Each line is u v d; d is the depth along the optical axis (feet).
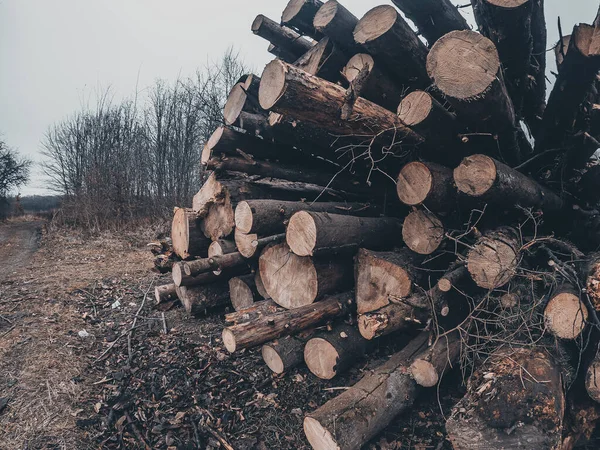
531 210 10.94
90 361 12.85
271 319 11.00
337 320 12.29
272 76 8.96
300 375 11.93
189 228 15.89
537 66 12.30
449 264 11.82
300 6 11.55
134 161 57.77
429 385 9.84
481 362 9.91
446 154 10.97
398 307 10.36
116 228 45.50
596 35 8.70
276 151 14.12
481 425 7.79
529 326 9.29
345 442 8.25
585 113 11.31
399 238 13.46
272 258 12.87
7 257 31.32
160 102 61.98
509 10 8.61
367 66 9.67
